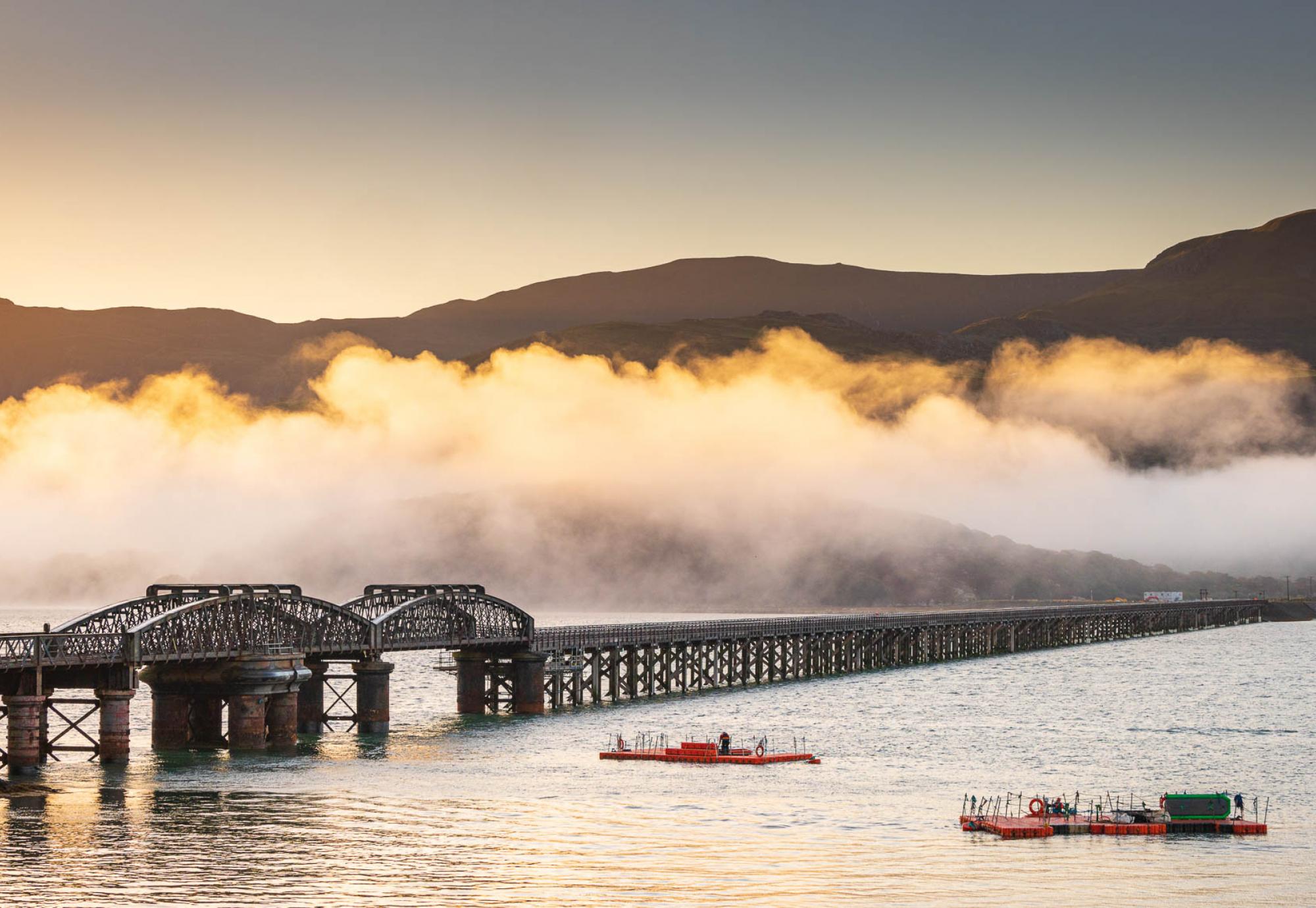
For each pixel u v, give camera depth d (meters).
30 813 83.56
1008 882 71.25
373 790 92.94
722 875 72.31
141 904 66.50
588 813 87.00
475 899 68.06
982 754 116.50
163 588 105.56
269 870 72.31
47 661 91.50
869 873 72.88
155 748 109.38
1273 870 73.88
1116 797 95.00
